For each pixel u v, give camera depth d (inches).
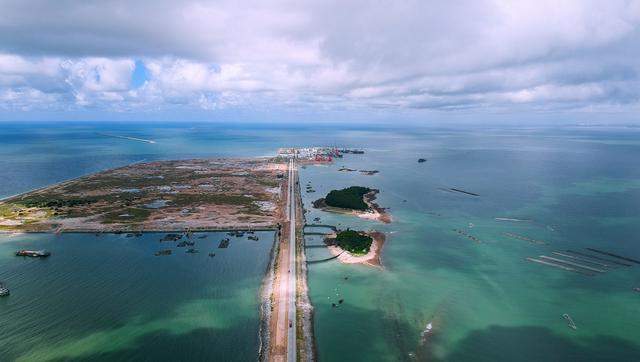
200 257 5639.8
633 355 3592.5
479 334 3887.8
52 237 6417.3
